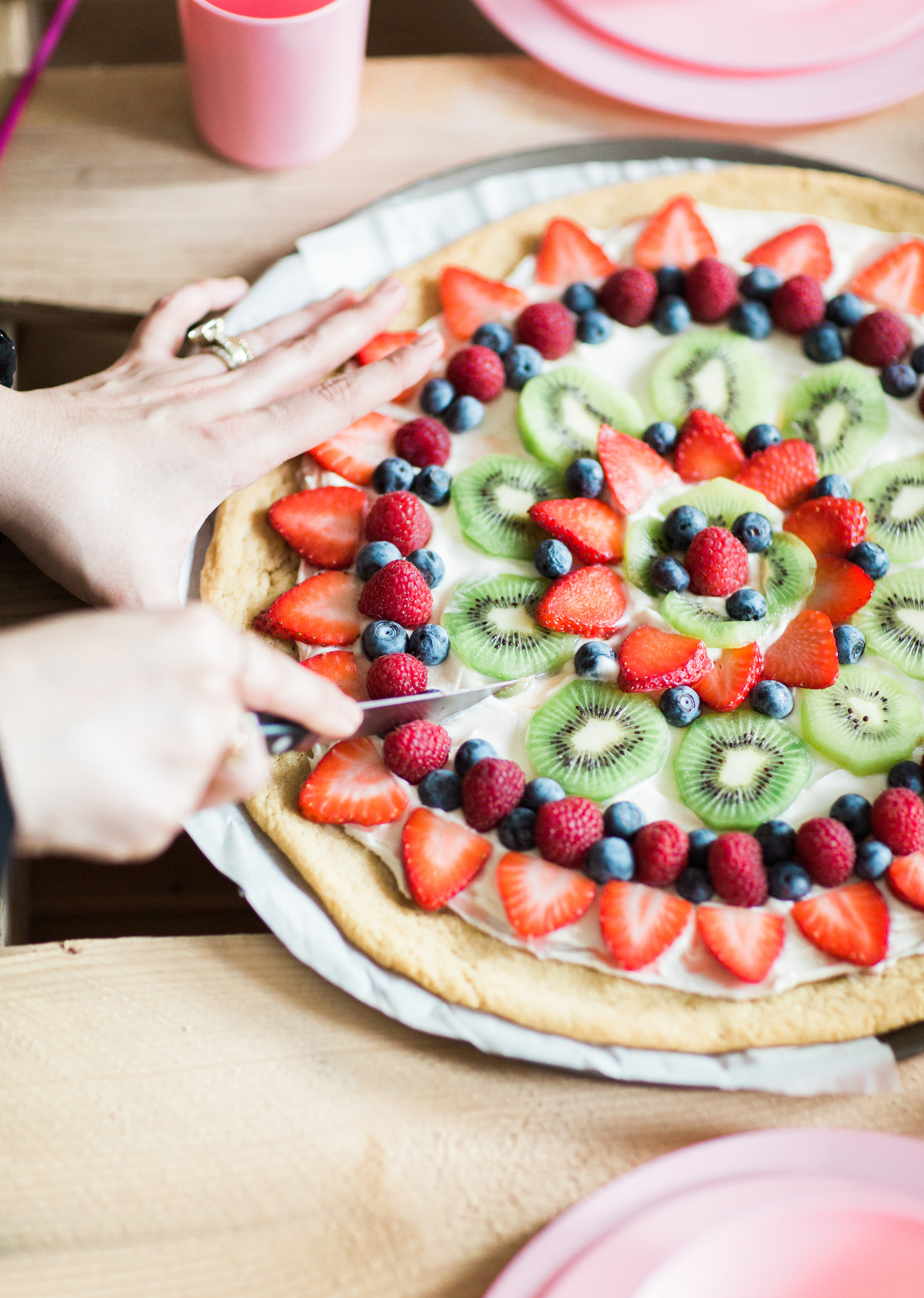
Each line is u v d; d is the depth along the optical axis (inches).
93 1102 26.6
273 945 27.8
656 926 27.5
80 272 32.5
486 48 41.1
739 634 29.2
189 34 31.7
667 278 32.2
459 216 32.9
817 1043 27.0
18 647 22.7
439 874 27.8
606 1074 26.7
